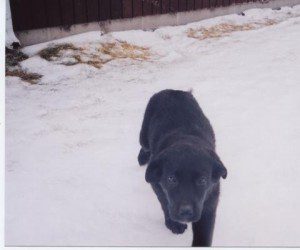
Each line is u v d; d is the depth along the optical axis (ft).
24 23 8.75
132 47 9.14
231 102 6.31
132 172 4.62
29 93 6.93
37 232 3.66
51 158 4.91
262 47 8.99
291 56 8.29
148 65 8.23
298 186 4.25
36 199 4.13
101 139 5.37
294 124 5.57
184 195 3.13
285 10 12.42
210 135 4.01
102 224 3.79
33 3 8.74
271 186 4.25
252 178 4.39
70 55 8.38
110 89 7.05
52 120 5.91
